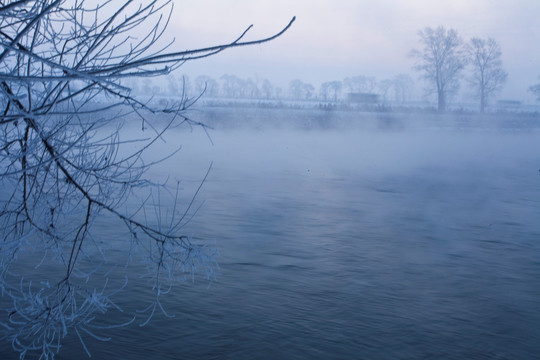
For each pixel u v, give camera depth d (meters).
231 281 8.18
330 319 6.90
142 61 3.02
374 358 5.91
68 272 3.62
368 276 8.71
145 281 7.91
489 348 6.24
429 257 9.91
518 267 9.46
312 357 5.88
